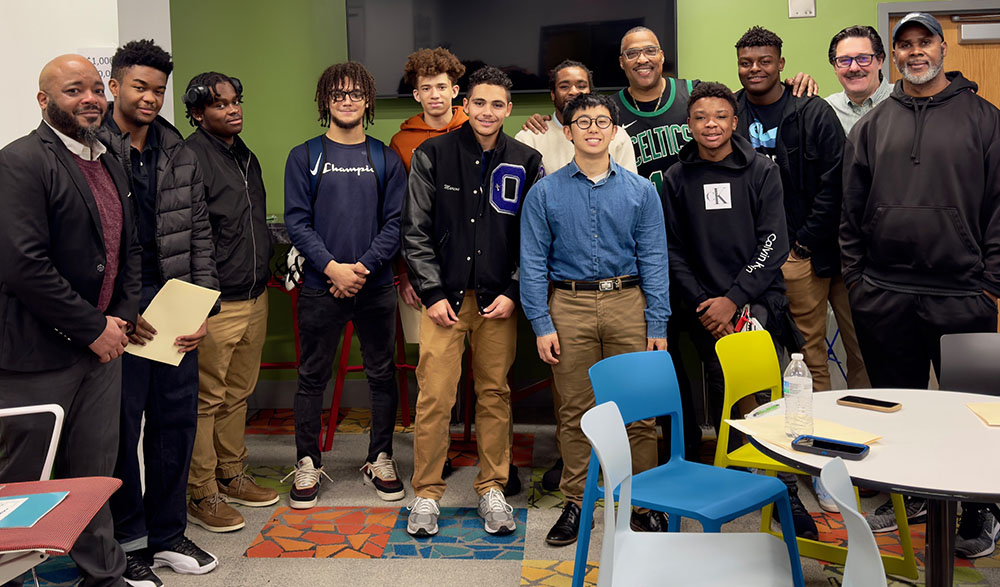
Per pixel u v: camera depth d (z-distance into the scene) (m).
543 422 4.50
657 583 1.82
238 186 3.25
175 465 2.79
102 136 2.54
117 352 2.41
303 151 3.39
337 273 3.28
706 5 4.48
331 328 3.40
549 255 3.12
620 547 1.96
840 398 2.36
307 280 3.40
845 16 4.43
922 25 2.97
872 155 3.16
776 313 3.12
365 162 3.40
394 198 3.43
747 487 2.31
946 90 3.02
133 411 2.69
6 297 2.25
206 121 3.23
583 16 4.46
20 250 2.18
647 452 3.10
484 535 3.08
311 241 3.32
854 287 3.25
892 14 4.41
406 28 4.58
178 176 2.75
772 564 1.90
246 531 3.14
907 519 2.89
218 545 3.02
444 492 3.51
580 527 2.36
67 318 2.27
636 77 3.59
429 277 3.04
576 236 2.99
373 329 3.48
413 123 3.71
